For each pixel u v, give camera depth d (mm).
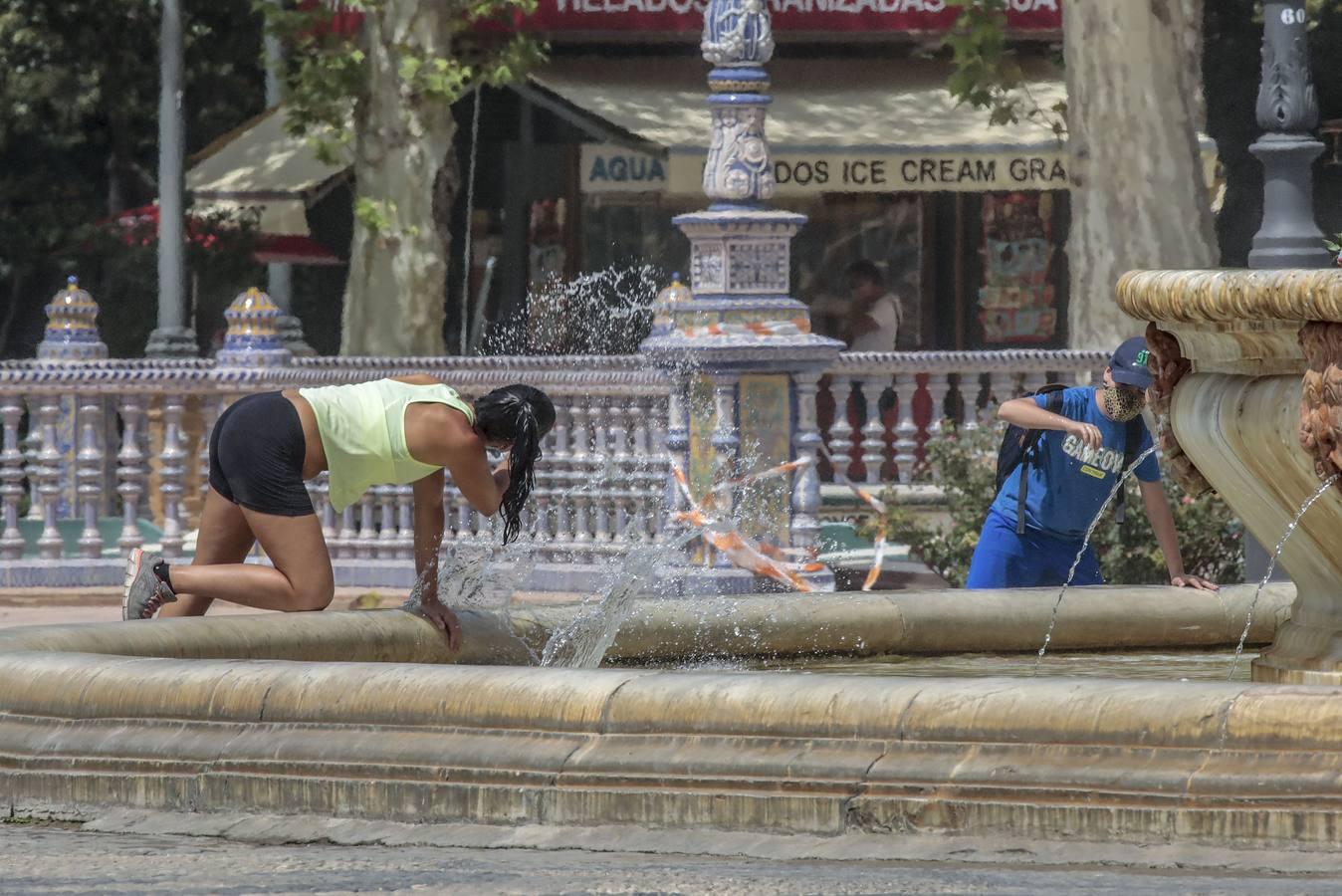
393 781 11602
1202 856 10062
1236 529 30750
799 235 64625
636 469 32062
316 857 10805
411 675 11906
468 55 61688
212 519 17688
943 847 10469
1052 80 63500
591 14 61531
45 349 38844
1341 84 76000
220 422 17516
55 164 87188
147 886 10055
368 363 34469
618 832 11070
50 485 34469
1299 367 12945
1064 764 10461
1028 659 18047
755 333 30125
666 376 31188
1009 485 20984
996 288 65188
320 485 34281
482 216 65812
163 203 61438
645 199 65438
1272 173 31016
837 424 34750
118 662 12734
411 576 33844
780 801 10828
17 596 33438
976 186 59031
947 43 54125
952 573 33094
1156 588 18719
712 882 9789
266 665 12328
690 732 11180
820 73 63375
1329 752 10078
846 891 9539
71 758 12414
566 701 11438
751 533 30156
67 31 80188
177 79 61500
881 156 58625
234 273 71250
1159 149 44062
